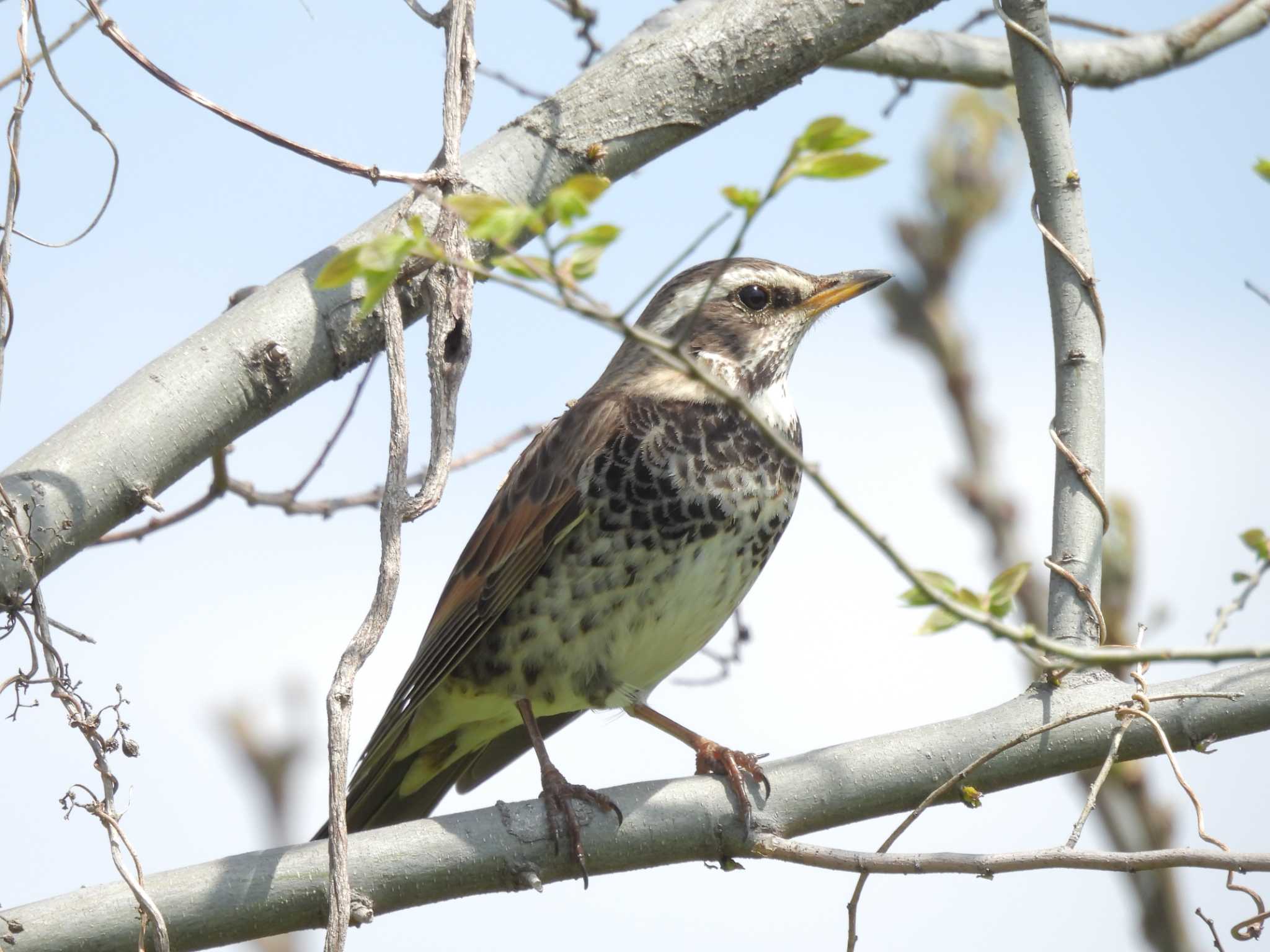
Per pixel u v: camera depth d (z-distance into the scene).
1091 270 10.15
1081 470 9.77
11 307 9.09
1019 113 10.56
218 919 8.67
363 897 9.00
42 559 8.76
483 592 11.55
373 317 9.60
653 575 11.44
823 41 10.85
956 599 8.34
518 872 9.31
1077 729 9.35
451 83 9.90
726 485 11.55
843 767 9.53
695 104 10.68
